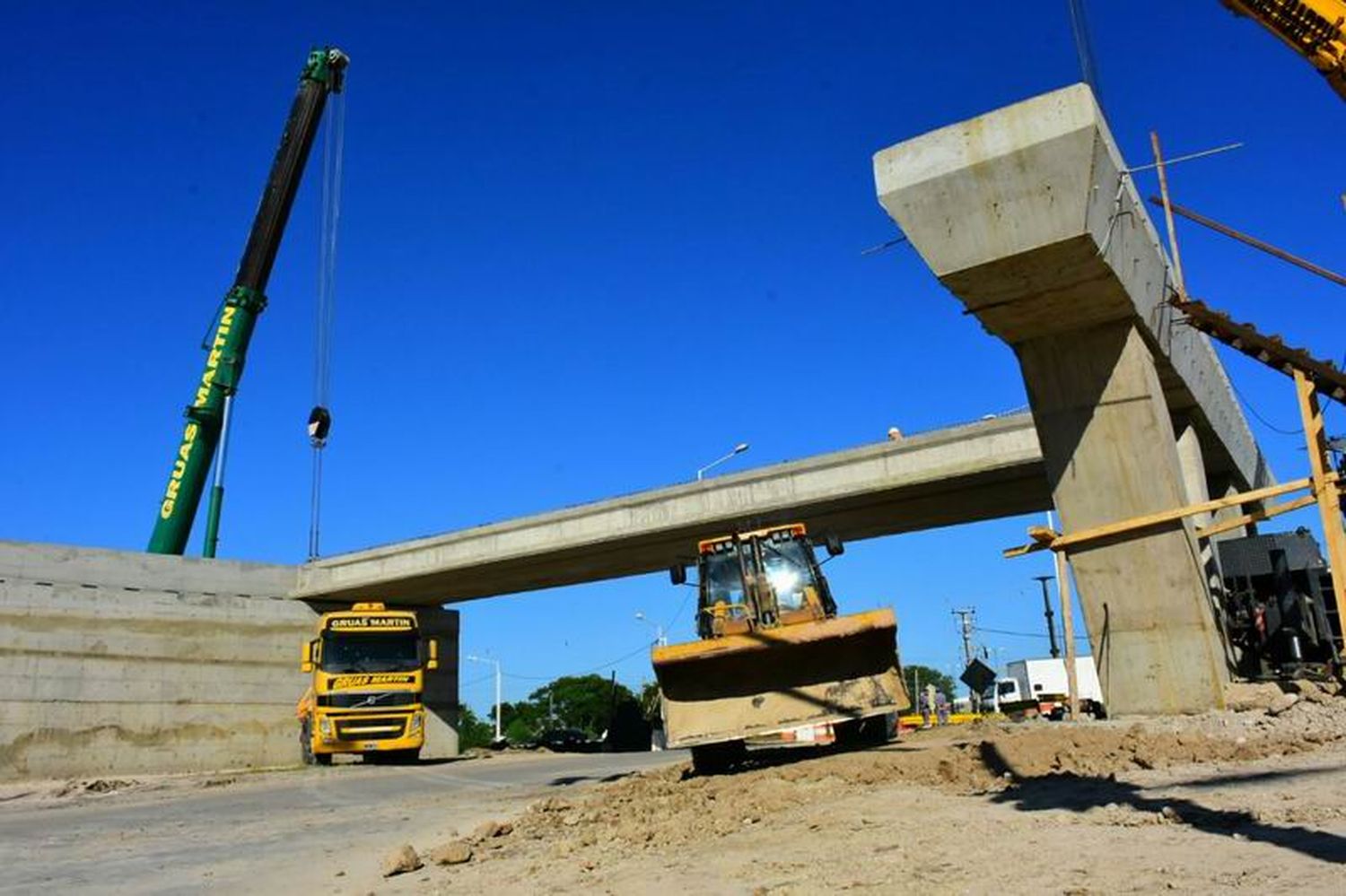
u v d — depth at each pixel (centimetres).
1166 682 1709
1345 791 775
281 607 4009
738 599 1584
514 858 902
